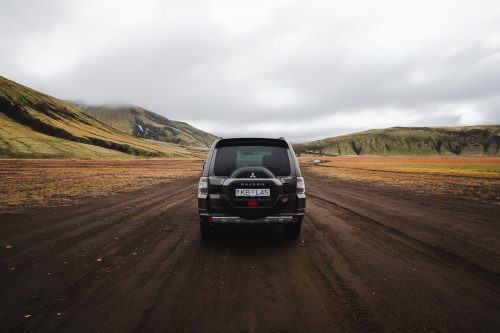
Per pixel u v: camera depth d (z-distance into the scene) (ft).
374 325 9.13
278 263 14.94
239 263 14.96
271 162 18.35
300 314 9.83
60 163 225.56
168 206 33.81
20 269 14.15
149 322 9.32
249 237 20.10
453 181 73.92
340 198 41.04
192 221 25.53
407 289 11.84
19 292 11.58
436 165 222.48
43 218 26.58
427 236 20.21
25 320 9.44
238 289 11.84
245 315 9.77
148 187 57.47
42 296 11.23
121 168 158.71
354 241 19.03
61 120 560.61
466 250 17.01
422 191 50.19
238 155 18.43
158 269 14.14
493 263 14.85
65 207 32.73
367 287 12.03
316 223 24.57
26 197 40.06
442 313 9.90
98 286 12.15
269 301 10.78
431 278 12.98
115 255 16.29
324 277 13.10
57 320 9.45
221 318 9.57
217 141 18.63
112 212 29.81
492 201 37.55
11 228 22.67
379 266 14.49
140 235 20.68
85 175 92.43
